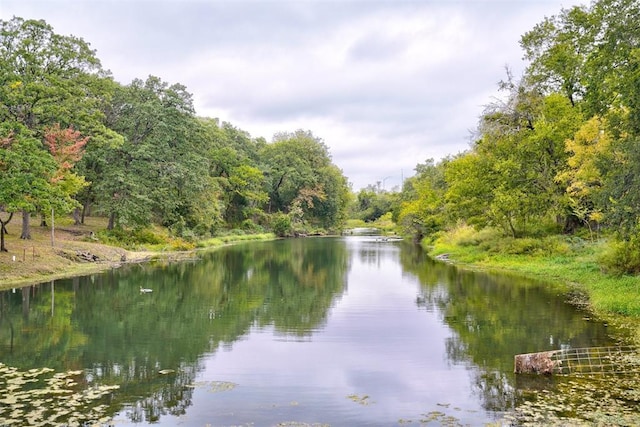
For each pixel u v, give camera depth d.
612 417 7.85
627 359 11.06
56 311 17.38
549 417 7.92
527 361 10.35
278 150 83.75
